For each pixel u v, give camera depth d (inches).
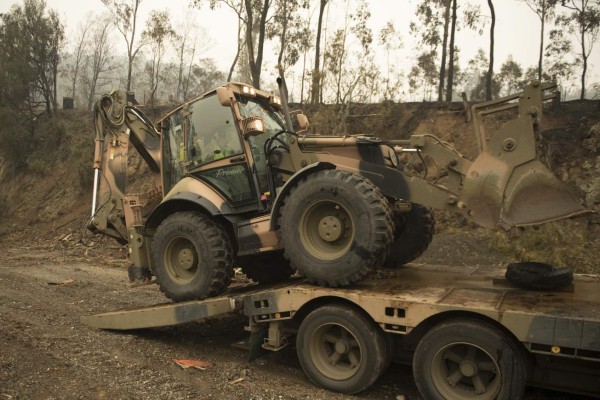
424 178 205.3
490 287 190.2
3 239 724.0
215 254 223.1
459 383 165.5
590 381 156.9
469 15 779.4
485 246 423.5
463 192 186.2
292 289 191.3
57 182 831.7
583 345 140.9
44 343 220.1
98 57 1316.4
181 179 256.1
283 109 233.0
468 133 590.9
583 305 159.3
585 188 475.5
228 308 209.9
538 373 164.6
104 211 287.7
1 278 394.9
